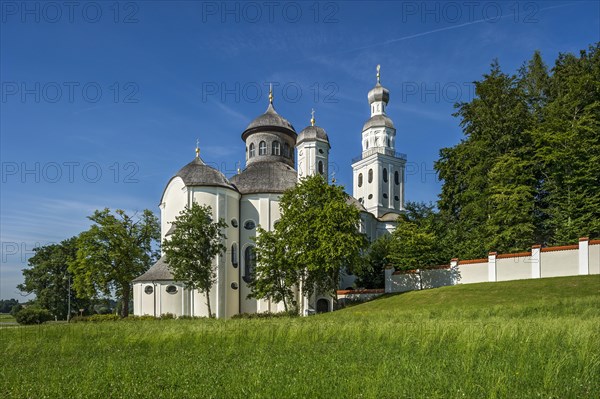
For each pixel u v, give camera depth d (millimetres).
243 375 10656
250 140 68000
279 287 48562
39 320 59656
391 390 8906
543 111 53094
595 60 51125
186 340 18328
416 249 52562
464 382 9328
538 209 48531
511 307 29438
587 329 14453
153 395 9305
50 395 9430
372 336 17609
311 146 62812
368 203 80188
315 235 46562
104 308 105188
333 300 51219
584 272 38812
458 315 28125
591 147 44938
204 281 46094
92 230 55188
